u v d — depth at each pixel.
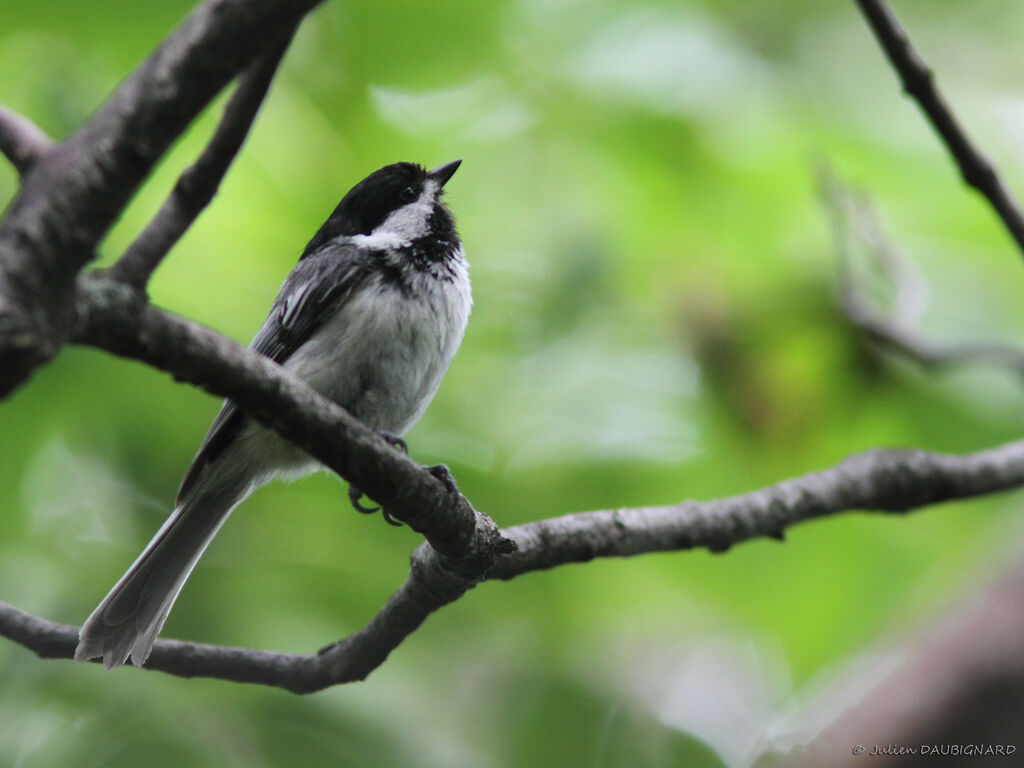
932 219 10.48
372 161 9.96
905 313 9.23
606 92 10.20
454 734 8.38
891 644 7.05
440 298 7.58
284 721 7.74
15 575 8.09
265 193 9.52
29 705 7.42
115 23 8.55
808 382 10.20
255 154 9.40
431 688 8.66
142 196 9.00
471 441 9.83
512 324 10.53
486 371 10.33
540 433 10.03
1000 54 10.93
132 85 3.25
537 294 10.62
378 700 8.14
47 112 8.81
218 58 3.28
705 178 10.47
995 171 7.00
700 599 10.34
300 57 9.49
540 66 10.14
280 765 7.46
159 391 8.82
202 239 9.33
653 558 9.98
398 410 7.58
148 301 3.62
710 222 10.62
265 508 8.99
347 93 9.75
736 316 10.36
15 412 8.48
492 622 9.37
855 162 10.34
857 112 10.29
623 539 6.47
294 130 9.59
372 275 7.45
